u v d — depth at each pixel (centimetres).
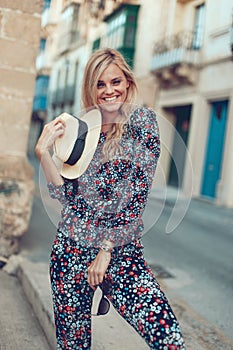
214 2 1358
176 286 456
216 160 1352
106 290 182
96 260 177
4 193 427
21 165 436
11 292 362
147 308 168
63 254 186
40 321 300
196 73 1454
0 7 421
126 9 1720
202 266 552
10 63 427
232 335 331
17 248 444
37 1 430
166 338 161
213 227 888
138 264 179
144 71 1681
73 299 186
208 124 1415
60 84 2881
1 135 429
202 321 351
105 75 189
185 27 1511
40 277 356
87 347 193
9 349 263
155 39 1633
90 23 1962
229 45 1248
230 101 1277
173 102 1585
